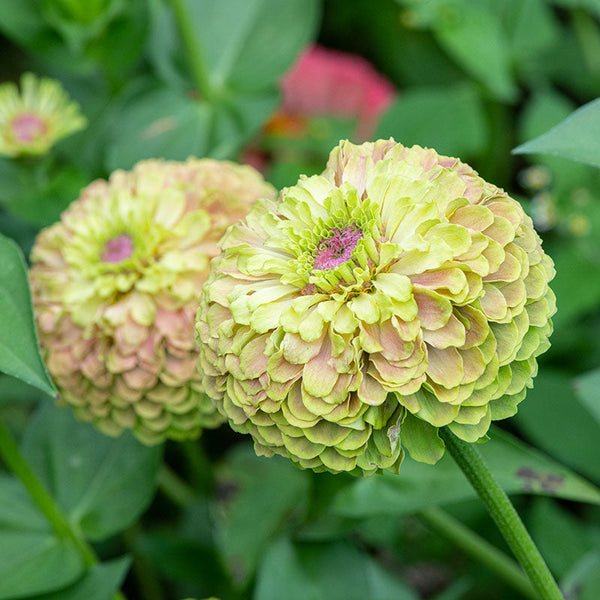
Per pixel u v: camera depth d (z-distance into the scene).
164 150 0.48
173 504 0.49
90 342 0.36
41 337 0.37
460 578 0.44
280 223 0.31
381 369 0.29
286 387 0.30
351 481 0.38
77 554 0.39
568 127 0.31
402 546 0.46
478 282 0.30
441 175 0.31
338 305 0.30
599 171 0.48
